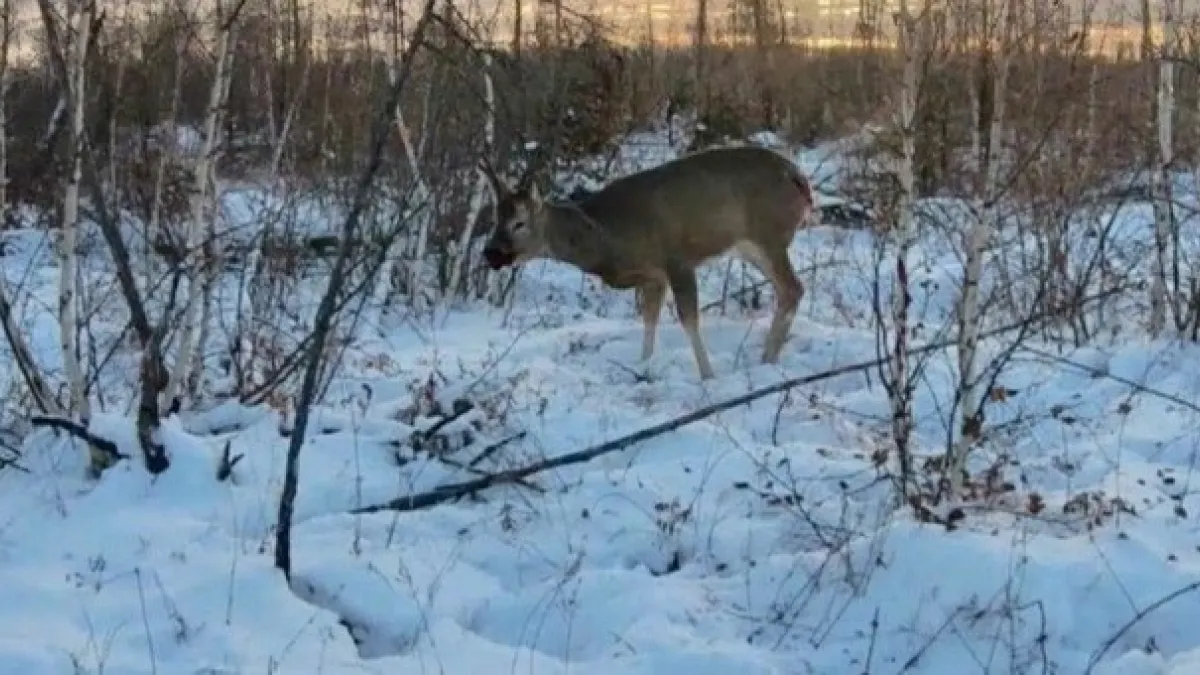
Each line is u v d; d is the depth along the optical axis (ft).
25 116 46.34
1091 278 37.50
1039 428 25.95
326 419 25.53
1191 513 21.17
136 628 17.87
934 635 18.07
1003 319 32.89
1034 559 19.06
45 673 16.61
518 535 21.48
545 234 32.78
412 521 21.75
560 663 17.56
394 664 17.33
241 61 42.80
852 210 51.11
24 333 31.19
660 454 24.82
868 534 20.54
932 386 28.55
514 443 24.95
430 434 24.73
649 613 18.60
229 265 38.06
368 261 31.58
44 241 38.27
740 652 17.52
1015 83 38.40
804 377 29.09
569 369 31.65
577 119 47.29
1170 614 18.19
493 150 40.40
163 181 34.86
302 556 20.12
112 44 35.94
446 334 36.17
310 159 44.45
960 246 41.65
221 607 18.47
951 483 20.97
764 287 40.06
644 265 32.48
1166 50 33.24
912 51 22.33
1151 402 27.20
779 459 23.94
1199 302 31.63
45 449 23.65
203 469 22.72
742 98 73.46
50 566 19.70
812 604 18.99
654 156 61.16
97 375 25.71
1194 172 36.37
